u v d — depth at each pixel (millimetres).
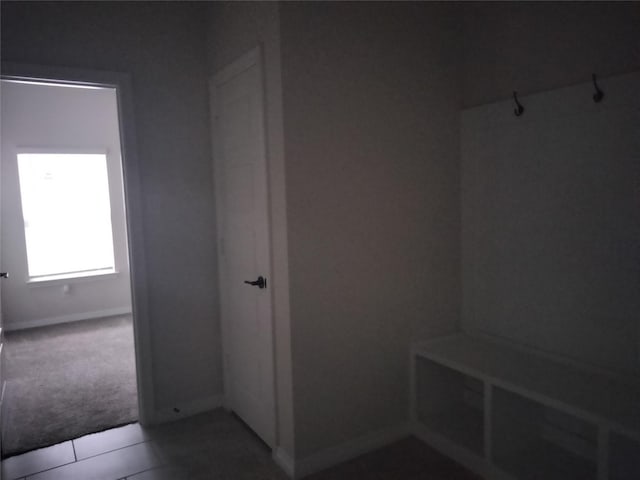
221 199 2781
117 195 5535
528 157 2254
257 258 2420
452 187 2611
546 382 1938
